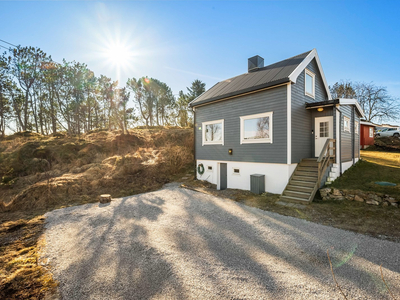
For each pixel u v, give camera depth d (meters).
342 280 3.24
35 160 15.52
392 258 3.88
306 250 4.28
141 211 7.18
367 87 30.80
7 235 5.61
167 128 29.97
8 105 26.17
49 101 27.39
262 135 9.49
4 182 12.39
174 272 3.56
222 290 3.07
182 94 34.56
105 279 3.46
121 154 17.28
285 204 7.42
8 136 24.09
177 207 7.55
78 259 4.17
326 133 9.98
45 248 4.73
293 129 8.84
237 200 8.23
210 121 12.00
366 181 8.56
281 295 2.93
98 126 33.28
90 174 12.21
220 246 4.54
